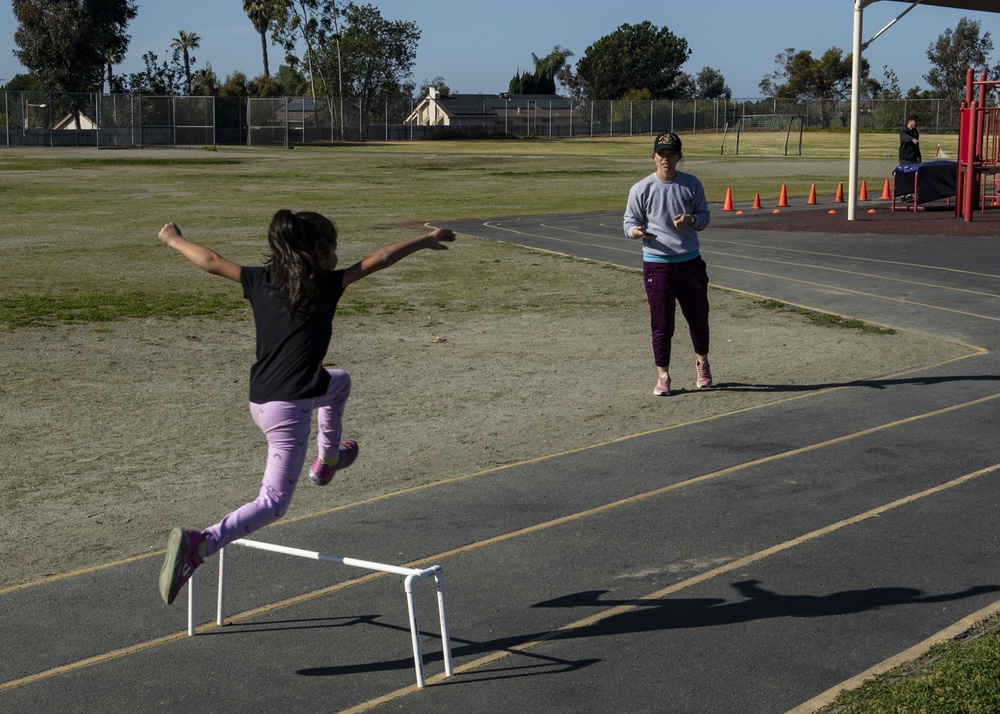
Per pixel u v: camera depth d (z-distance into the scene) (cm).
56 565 543
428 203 3216
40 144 7406
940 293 1348
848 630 436
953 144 6506
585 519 588
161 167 5062
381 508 618
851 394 870
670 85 13950
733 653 419
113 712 386
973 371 935
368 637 445
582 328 1234
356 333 1221
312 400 421
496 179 4362
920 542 536
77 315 1329
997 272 1508
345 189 3822
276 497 418
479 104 11488
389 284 1598
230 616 471
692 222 841
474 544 554
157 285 1591
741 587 486
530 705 381
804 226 2253
